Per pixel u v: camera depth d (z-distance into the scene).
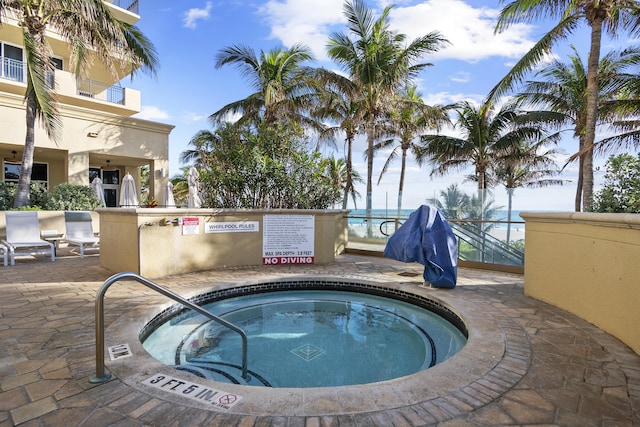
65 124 13.58
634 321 3.15
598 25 10.38
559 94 15.57
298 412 2.17
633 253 3.18
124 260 6.39
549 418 2.13
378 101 15.52
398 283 5.96
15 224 8.20
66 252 9.38
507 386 2.51
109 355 2.94
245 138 9.45
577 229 4.14
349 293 6.36
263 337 4.43
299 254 7.79
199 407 2.21
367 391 2.42
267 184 8.45
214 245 7.10
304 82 16.06
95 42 11.19
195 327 4.66
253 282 6.11
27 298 4.77
